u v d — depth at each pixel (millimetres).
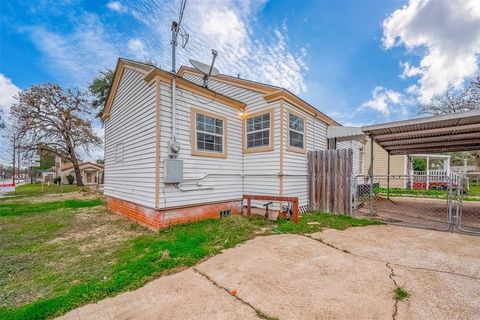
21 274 3057
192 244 3916
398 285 2486
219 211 6492
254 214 6434
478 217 6090
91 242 4492
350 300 2197
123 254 3711
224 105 6840
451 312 1997
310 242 4051
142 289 2506
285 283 2566
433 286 2459
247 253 3523
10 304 2328
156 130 5145
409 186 15148
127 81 6816
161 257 3363
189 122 5832
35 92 20156
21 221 6582
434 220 5742
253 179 7113
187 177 5699
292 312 2027
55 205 9828
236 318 1963
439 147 9297
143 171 5750
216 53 6965
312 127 8297
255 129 7168
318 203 6961
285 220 5812
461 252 3498
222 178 6668
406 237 4336
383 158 16344
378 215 6383
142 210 5832
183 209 5566
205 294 2367
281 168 6445
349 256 3365
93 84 18547
